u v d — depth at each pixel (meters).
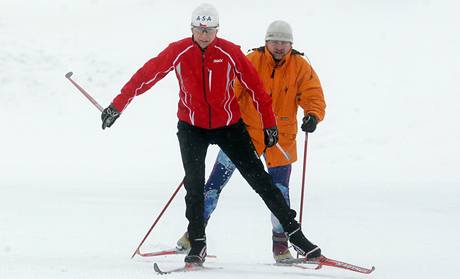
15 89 47.41
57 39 55.75
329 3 58.97
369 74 47.12
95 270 10.51
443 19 54.78
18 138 39.91
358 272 11.64
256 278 10.21
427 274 11.57
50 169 33.19
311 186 28.34
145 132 40.97
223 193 26.02
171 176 31.83
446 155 35.91
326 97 44.12
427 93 44.25
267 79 13.03
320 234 17.25
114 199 23.78
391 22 54.88
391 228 18.22
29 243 14.74
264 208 22.12
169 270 10.87
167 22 59.06
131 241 15.45
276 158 13.21
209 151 36.56
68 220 18.59
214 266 11.86
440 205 23.06
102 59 52.12
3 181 28.77
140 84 11.30
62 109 44.91
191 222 11.17
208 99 11.20
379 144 38.03
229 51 11.05
